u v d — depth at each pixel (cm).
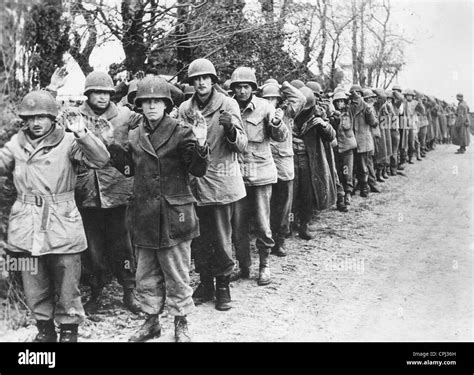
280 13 1040
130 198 526
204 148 444
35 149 419
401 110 1472
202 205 537
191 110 550
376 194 1191
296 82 846
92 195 508
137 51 761
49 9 509
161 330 492
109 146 446
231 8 900
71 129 405
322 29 1412
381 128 1291
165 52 866
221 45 880
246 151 614
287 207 736
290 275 669
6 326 471
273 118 602
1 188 461
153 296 464
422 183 1309
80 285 594
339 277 666
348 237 851
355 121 1141
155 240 443
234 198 542
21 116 419
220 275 550
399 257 753
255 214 624
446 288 638
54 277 430
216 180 537
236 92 630
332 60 1536
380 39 1897
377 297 606
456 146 2062
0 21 452
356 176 1173
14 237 421
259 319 533
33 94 419
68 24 549
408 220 962
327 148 898
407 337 505
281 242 746
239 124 546
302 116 808
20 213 421
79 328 490
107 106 520
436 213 1018
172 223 446
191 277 646
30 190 420
